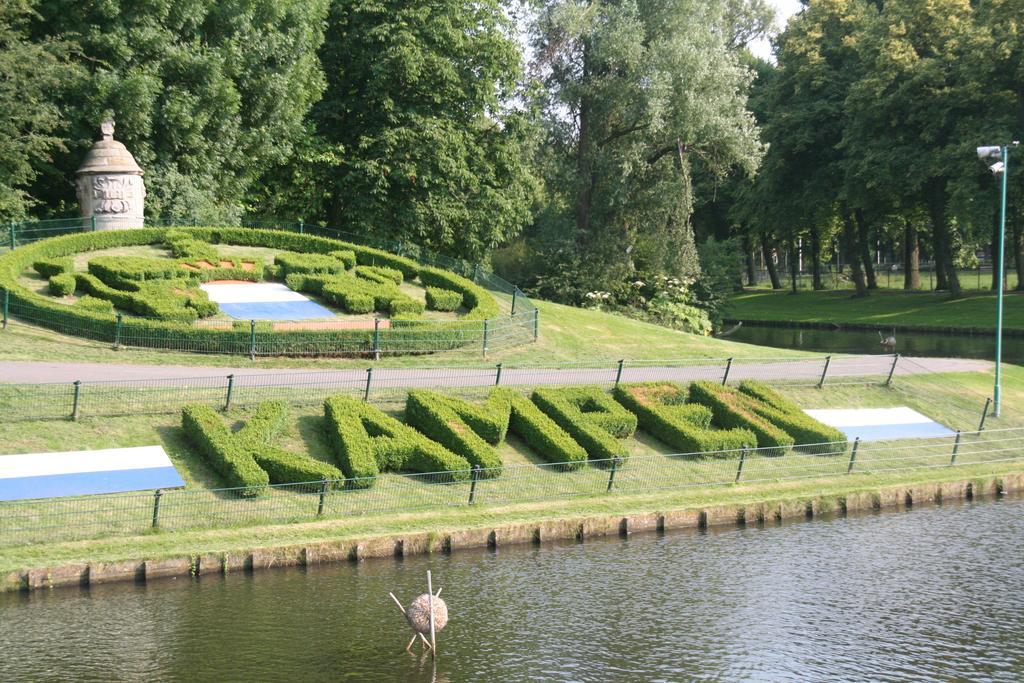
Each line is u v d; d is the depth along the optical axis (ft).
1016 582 70.44
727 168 203.51
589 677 54.39
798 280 374.43
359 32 160.86
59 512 68.85
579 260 189.26
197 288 122.31
